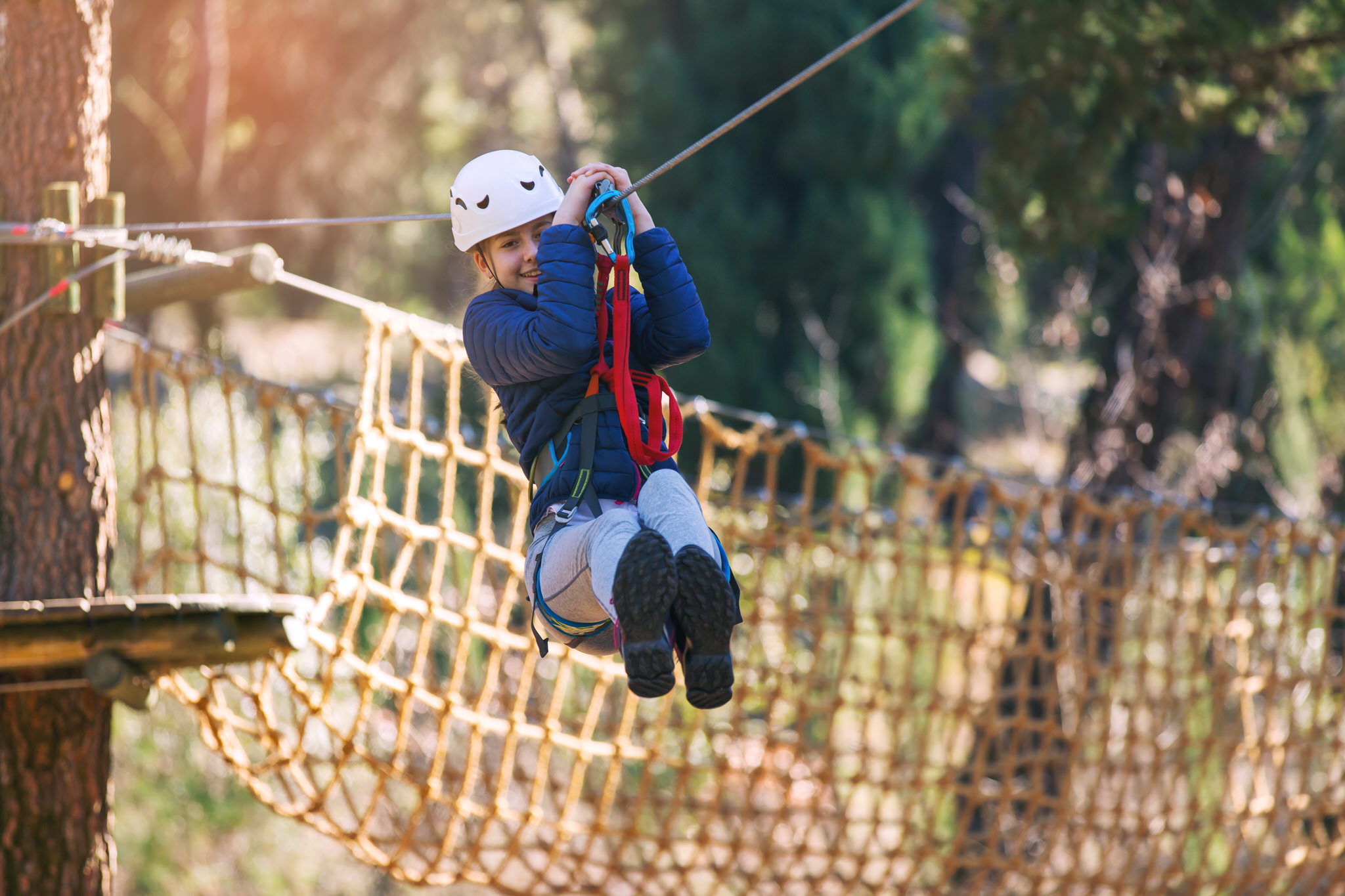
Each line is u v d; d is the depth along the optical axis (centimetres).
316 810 1881
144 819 3453
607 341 1091
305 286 1755
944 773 2411
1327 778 2634
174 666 1672
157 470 1903
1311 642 3256
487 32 9356
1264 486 5466
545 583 1045
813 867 3167
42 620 1606
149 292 1797
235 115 7719
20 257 1697
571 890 2150
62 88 1714
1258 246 5716
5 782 1741
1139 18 3048
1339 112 5169
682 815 3150
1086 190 3472
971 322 7588
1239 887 2566
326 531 4509
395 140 8569
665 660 891
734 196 6241
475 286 1220
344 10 7731
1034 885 2448
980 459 8225
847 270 6312
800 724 2342
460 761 3425
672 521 976
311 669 3391
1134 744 2528
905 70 6125
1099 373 4681
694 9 6297
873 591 3466
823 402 6197
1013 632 2544
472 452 1981
